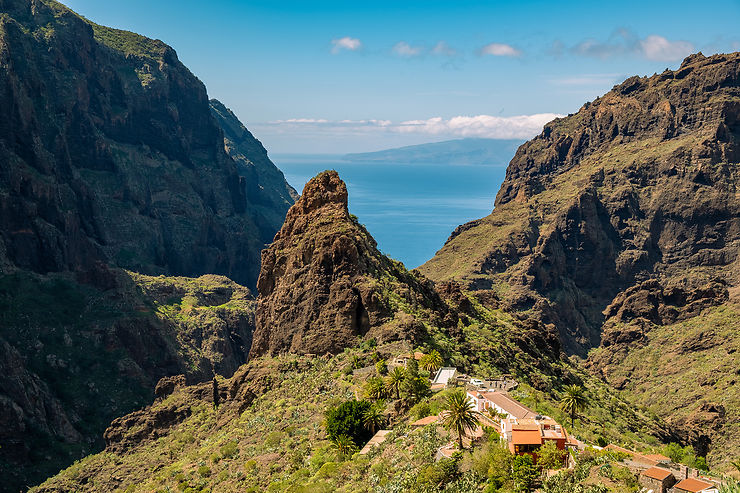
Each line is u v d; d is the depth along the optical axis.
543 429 117.25
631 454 113.62
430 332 188.75
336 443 144.62
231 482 156.12
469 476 110.06
